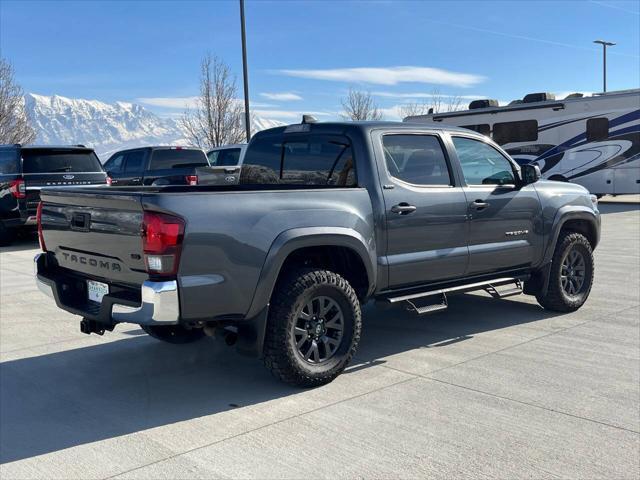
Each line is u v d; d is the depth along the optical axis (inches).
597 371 189.5
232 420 158.7
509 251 233.9
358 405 166.2
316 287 176.2
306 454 138.7
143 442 147.1
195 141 1159.0
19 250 493.0
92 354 217.6
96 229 171.5
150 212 153.3
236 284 162.7
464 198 217.2
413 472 130.0
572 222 270.8
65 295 185.0
